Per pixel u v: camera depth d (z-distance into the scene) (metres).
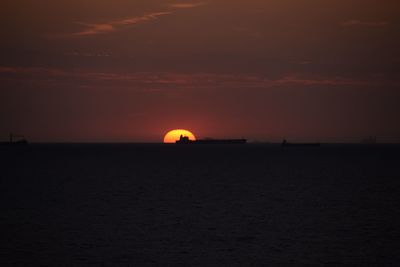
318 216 126.00
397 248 90.81
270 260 82.62
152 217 124.50
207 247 91.31
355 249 89.94
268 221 118.38
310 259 83.31
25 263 80.81
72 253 87.00
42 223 115.75
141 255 85.69
